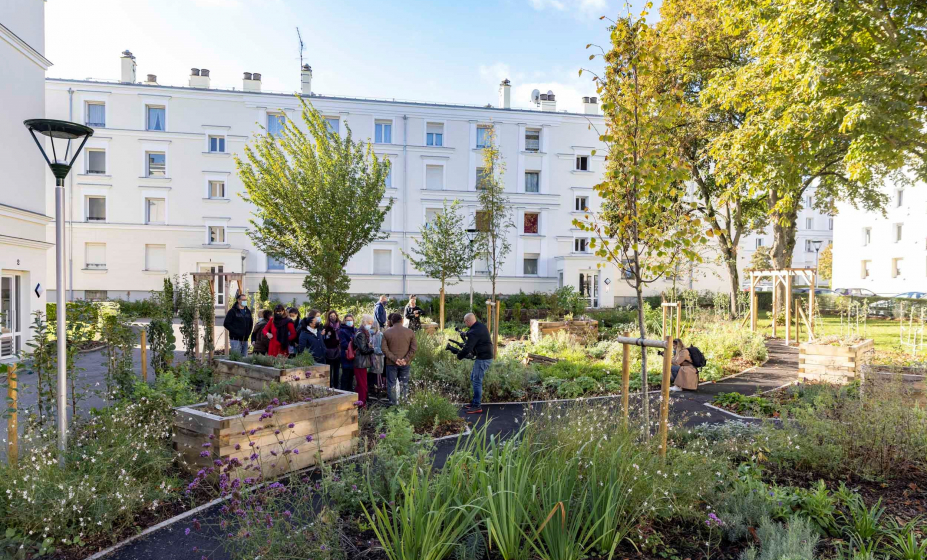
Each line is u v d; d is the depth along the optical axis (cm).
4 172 1262
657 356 1200
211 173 3016
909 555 334
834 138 1470
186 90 2983
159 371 918
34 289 1351
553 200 3378
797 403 781
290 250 1581
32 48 1351
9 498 402
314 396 601
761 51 1320
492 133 2058
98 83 2912
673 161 532
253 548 333
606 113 554
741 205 2508
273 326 1038
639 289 543
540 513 352
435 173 3288
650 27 535
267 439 522
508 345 1555
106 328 694
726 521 383
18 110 1317
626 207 556
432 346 1162
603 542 350
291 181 1555
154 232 2970
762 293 3328
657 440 467
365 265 3166
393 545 335
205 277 1216
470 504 337
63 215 527
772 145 1237
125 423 521
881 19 1045
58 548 386
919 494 446
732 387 984
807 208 5706
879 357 1083
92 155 2959
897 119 998
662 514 388
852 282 3991
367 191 1579
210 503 457
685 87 1981
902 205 3616
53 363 587
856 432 532
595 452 392
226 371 842
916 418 530
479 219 2191
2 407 770
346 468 469
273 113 3081
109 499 417
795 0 1087
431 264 2292
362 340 829
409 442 521
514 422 755
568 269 3166
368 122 3194
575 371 1071
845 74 1082
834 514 409
